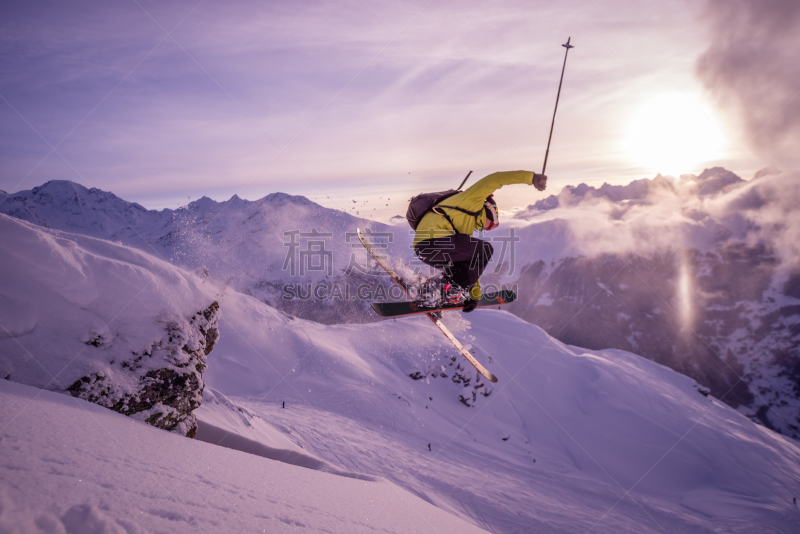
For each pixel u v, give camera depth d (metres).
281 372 27.20
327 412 22.64
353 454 15.12
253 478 2.72
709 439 34.03
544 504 16.20
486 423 30.77
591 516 16.80
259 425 7.15
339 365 30.41
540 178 3.55
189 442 3.18
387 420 24.56
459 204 3.62
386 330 39.94
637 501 21.86
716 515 24.11
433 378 34.84
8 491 1.50
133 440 2.68
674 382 44.41
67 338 3.48
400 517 3.04
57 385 3.15
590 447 30.91
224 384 23.77
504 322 48.09
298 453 5.78
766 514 24.23
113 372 3.60
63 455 2.01
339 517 2.54
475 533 3.68
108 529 1.48
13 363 3.06
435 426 26.81
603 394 37.06
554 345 44.78
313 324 38.88
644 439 32.66
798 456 35.16
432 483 14.84
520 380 37.59
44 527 1.39
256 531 1.89
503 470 21.50
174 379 4.07
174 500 1.94
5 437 1.98
